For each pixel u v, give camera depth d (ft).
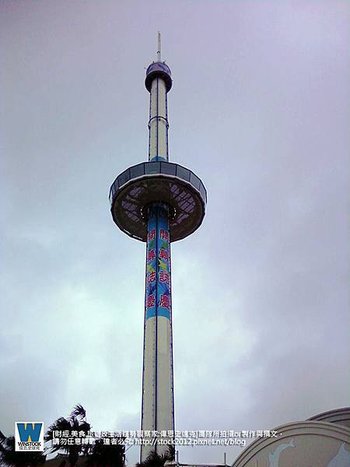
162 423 160.56
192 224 223.10
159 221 206.39
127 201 210.79
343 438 109.60
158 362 171.32
